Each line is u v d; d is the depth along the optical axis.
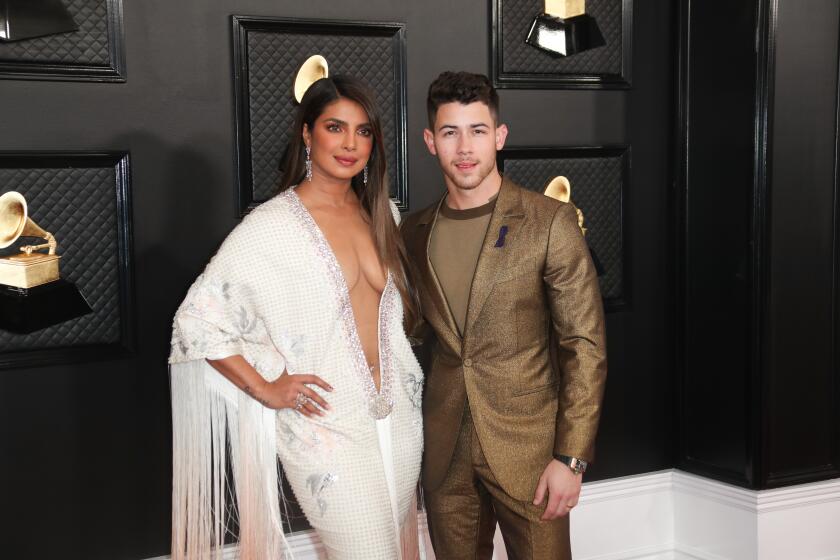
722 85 3.25
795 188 3.19
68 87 2.67
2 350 2.64
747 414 3.22
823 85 3.21
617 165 3.40
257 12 2.86
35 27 2.58
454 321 2.29
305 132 2.31
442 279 2.31
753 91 3.13
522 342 2.24
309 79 2.89
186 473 2.38
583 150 3.32
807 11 3.15
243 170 2.87
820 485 3.27
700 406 3.43
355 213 2.36
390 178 3.06
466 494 2.37
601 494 3.41
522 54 3.22
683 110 3.41
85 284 2.72
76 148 2.69
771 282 3.17
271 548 2.33
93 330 2.74
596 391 2.17
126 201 2.74
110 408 2.79
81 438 2.76
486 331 2.23
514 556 2.35
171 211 2.81
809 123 3.20
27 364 2.66
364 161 2.27
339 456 2.22
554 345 2.39
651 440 3.53
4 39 2.55
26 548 2.72
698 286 3.41
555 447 2.19
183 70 2.79
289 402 2.20
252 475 2.31
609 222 3.41
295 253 2.22
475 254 2.28
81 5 2.65
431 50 3.09
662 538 3.52
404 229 2.44
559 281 2.19
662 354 3.53
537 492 2.20
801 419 3.26
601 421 3.43
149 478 2.85
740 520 3.26
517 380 2.24
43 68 2.62
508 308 2.22
